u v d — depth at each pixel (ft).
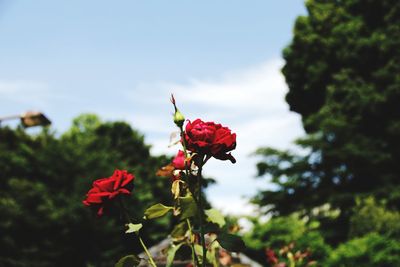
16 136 92.27
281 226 50.19
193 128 6.35
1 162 83.97
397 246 41.27
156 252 15.51
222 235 7.11
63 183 83.71
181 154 6.86
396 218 48.52
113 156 93.81
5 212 76.07
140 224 6.82
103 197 6.69
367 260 41.37
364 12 81.41
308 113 88.53
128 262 6.84
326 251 45.01
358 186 77.56
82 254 77.15
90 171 84.48
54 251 77.61
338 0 87.30
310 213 78.95
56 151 85.15
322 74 81.87
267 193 81.10
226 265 12.00
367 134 77.46
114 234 77.87
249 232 51.34
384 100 71.05
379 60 75.77
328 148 78.02
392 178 74.18
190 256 8.88
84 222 76.95
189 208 7.00
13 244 76.23
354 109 75.15
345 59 77.30
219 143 6.19
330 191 78.54
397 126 70.49
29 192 79.15
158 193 90.33
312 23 85.61
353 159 75.72
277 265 22.39
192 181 6.94
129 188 6.91
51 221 77.51
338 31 79.36
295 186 80.38
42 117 39.11
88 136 101.45
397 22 77.46
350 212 74.23
